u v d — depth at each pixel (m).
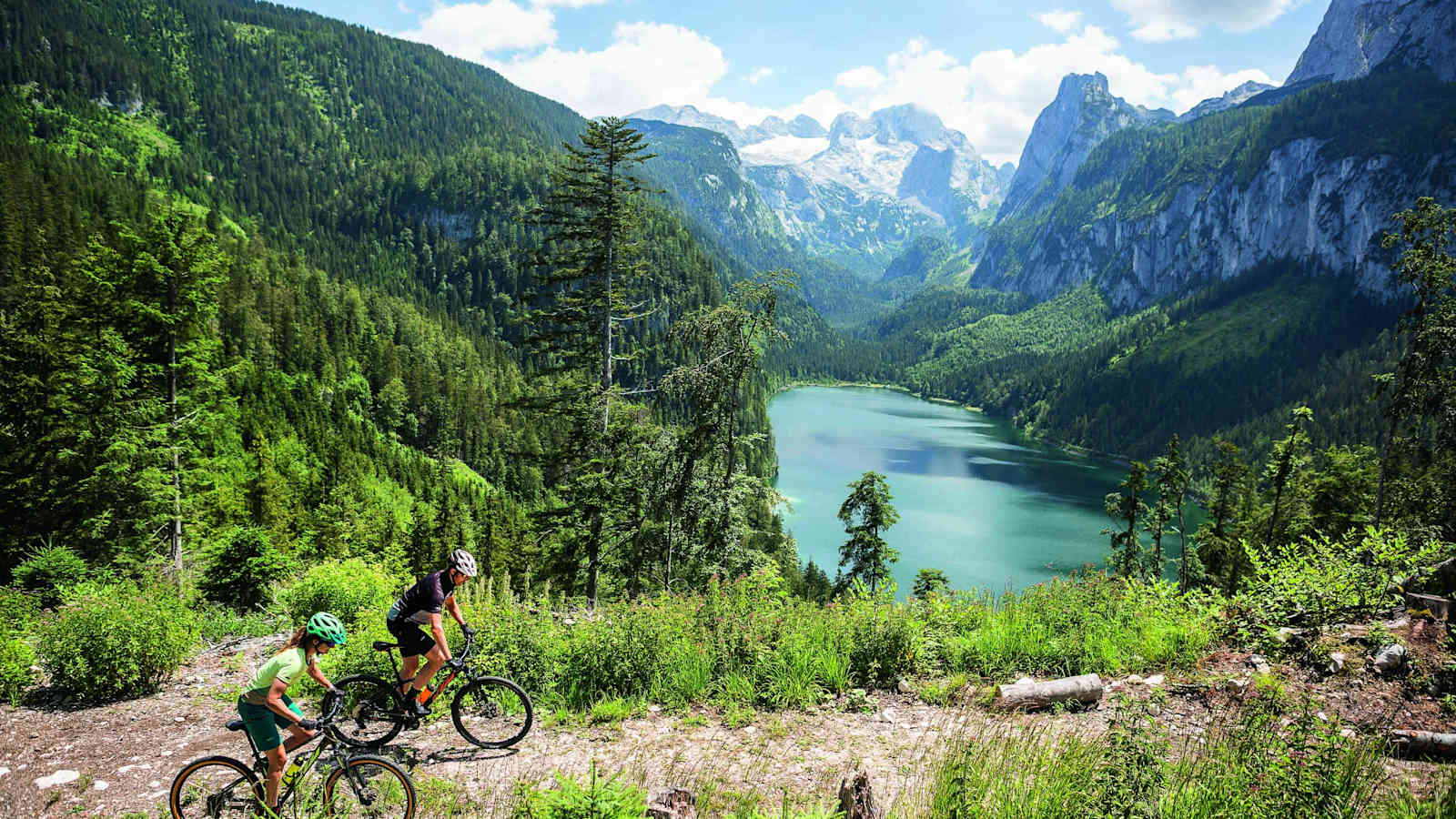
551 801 4.78
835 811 5.37
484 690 8.49
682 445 23.45
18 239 78.31
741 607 10.31
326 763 5.98
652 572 24.70
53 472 24.17
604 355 23.14
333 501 63.19
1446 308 26.00
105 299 23.22
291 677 5.62
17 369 24.48
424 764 7.07
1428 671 7.52
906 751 7.39
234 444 60.53
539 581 23.05
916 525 90.44
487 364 149.75
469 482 98.56
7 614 12.57
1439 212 25.61
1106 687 8.58
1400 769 6.05
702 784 6.60
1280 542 37.53
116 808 6.64
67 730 8.48
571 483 22.16
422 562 48.28
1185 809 4.91
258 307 113.81
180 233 23.86
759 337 24.14
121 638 9.54
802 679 9.07
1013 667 9.42
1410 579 9.18
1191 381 183.38
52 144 184.75
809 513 94.31
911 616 10.30
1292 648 8.66
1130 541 40.88
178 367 24.75
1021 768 5.94
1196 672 8.71
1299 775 4.96
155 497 23.44
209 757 5.82
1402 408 27.83
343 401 102.38
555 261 22.78
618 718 8.40
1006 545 81.75
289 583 15.99
